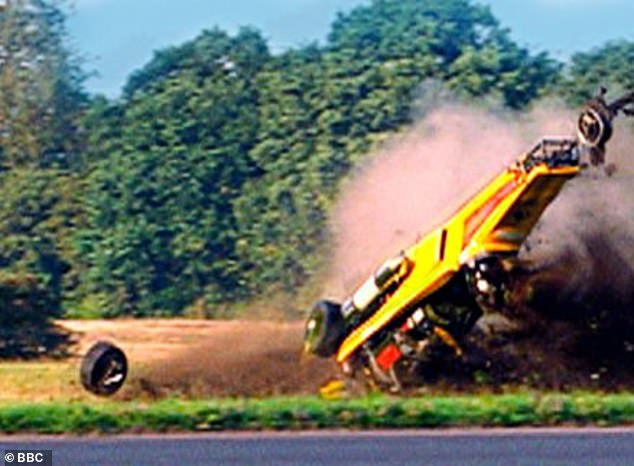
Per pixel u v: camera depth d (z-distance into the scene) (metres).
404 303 70.00
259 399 66.94
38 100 154.12
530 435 57.06
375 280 70.88
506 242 68.12
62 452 54.47
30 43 157.00
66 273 139.00
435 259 69.38
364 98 139.62
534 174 66.62
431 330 70.44
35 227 140.50
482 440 56.16
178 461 52.56
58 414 60.09
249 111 144.62
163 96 148.00
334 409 60.31
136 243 137.25
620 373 72.94
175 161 141.50
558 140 67.12
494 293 68.50
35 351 100.25
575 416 60.09
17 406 62.66
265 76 147.12
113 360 72.38
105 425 59.41
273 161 139.38
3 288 103.62
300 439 56.72
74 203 142.00
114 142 147.62
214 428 59.56
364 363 72.12
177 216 138.25
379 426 59.47
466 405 60.88
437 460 52.16
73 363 92.81
